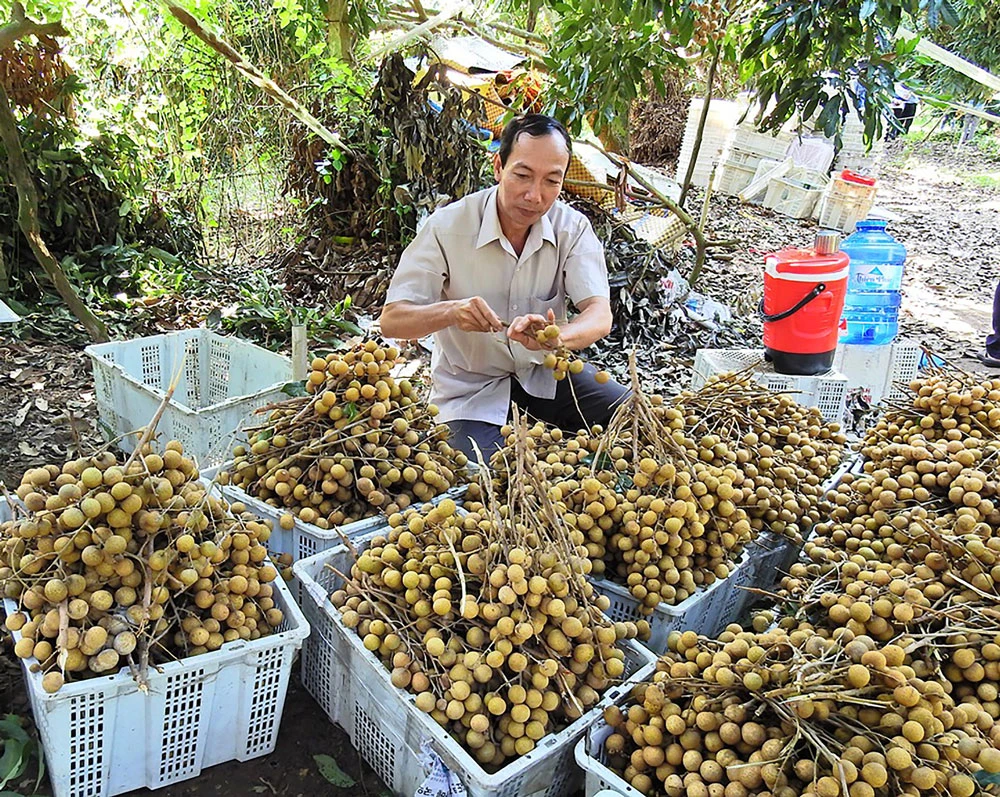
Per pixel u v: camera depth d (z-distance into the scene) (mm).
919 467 2283
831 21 4320
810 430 2816
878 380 4297
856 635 1659
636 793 1503
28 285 5430
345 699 1967
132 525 1700
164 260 5996
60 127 5773
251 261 6742
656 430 2168
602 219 5957
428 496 2352
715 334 5742
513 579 1636
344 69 6066
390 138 5922
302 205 6539
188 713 1754
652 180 8789
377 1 4234
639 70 4926
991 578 1790
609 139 6547
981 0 7152
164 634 1698
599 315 2871
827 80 4473
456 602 1777
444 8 6375
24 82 5535
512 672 1682
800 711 1449
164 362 3871
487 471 1913
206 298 5719
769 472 2457
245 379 3807
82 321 4602
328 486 2252
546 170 2664
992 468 2205
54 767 1651
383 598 1818
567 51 4965
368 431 2316
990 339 5758
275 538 2293
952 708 1496
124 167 6086
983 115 6180
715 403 2641
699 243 6457
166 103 6496
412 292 2865
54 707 1563
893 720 1422
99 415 3742
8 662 2158
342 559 2076
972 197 12664
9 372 4402
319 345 5000
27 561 1646
